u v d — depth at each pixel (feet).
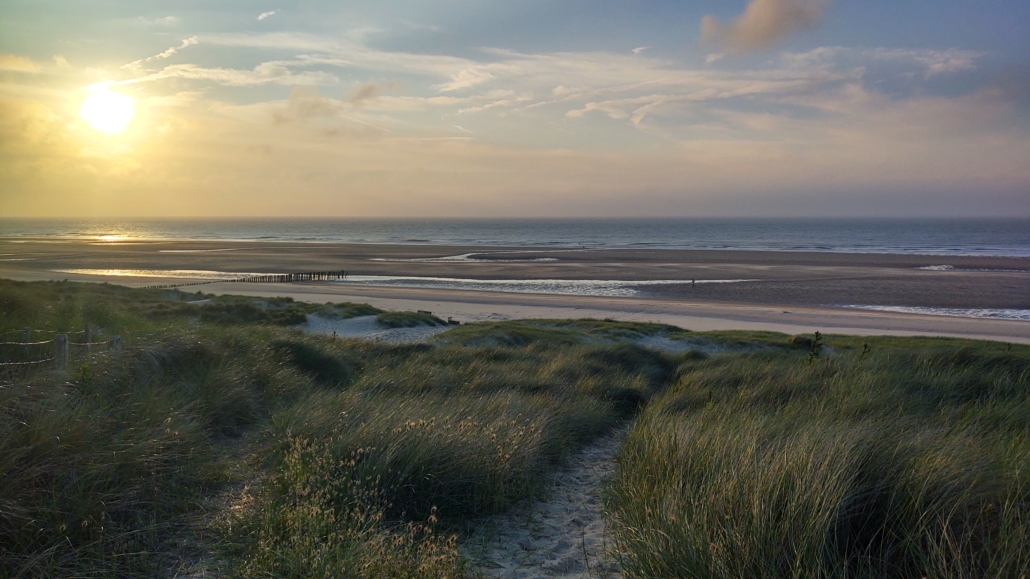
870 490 13.17
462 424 20.51
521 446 20.16
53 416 15.84
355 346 53.52
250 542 13.38
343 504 14.92
